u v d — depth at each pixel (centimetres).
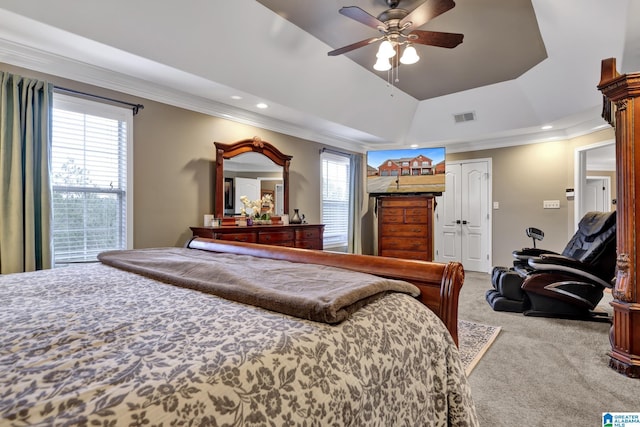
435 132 559
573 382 204
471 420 116
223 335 85
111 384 60
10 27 226
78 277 162
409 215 548
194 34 271
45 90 258
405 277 144
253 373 70
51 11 217
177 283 144
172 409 58
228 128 401
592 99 387
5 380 61
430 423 110
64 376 63
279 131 469
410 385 104
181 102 352
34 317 99
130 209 314
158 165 337
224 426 61
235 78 325
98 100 296
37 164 254
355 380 86
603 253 312
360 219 608
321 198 539
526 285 337
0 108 239
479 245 598
